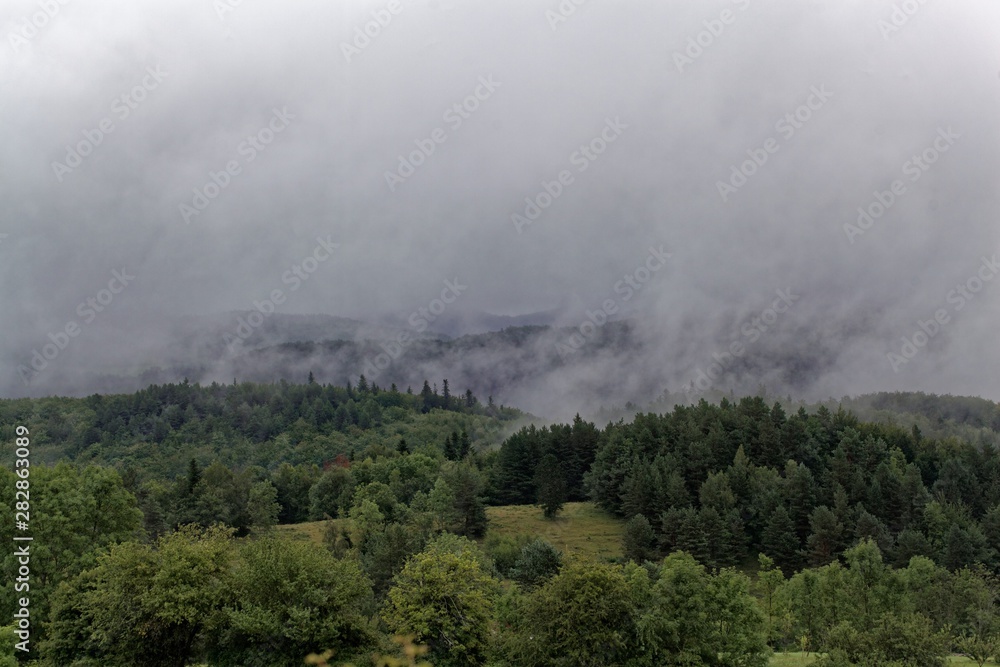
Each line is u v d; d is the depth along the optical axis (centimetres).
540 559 7375
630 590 4366
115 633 3922
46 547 5016
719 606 4519
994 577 8706
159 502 11481
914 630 4128
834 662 4047
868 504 11450
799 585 6712
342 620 4069
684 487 11981
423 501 11675
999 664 5175
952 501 12019
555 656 4144
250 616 3909
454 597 4353
